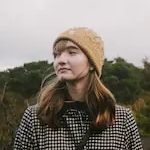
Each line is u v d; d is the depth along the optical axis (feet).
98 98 9.09
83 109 9.07
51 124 8.87
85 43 9.02
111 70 119.75
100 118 8.90
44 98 9.09
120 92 116.26
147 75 140.15
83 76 9.04
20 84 72.64
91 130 8.88
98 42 9.33
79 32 9.09
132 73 132.26
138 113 104.53
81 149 8.82
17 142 9.27
